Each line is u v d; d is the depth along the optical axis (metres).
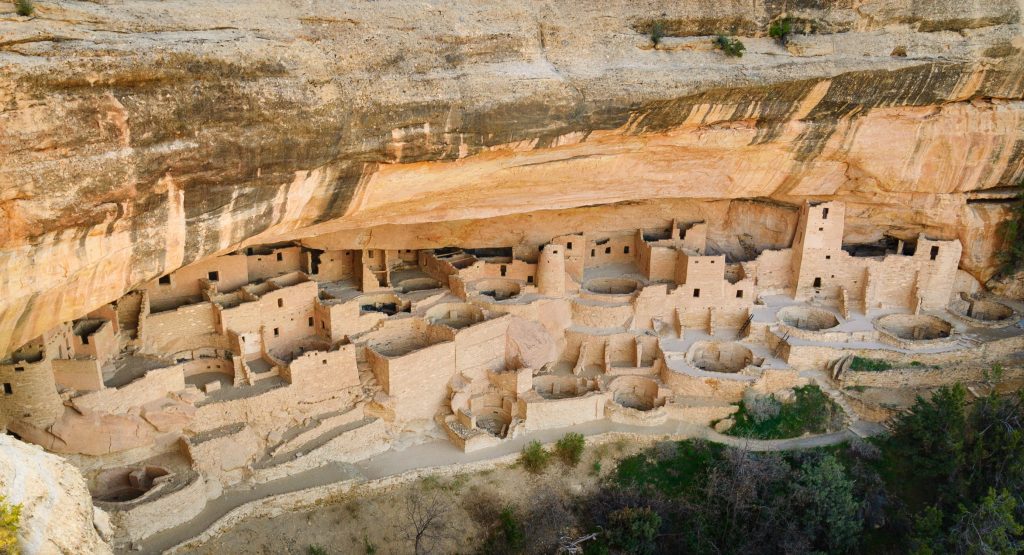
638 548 25.78
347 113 17.92
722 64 23.06
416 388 27.62
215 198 16.97
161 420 23.22
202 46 15.05
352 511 24.94
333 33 17.48
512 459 27.70
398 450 27.31
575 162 24.41
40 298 14.93
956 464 26.17
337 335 27.33
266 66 16.19
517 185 24.67
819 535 26.45
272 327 26.81
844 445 28.89
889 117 26.66
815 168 28.50
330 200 20.17
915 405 27.94
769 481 27.53
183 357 25.56
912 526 26.19
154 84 14.59
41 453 10.29
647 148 25.06
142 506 21.53
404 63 18.69
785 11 23.38
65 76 13.33
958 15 24.44
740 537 26.78
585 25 21.77
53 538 9.11
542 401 28.92
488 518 26.28
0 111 12.74
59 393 21.73
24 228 13.68
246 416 24.72
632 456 28.88
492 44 20.11
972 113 27.19
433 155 20.25
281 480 24.73
